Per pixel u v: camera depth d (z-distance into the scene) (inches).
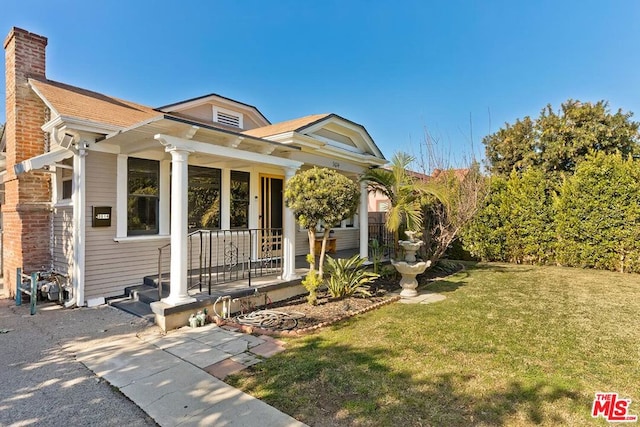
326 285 271.3
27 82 266.7
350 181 233.8
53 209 268.4
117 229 246.1
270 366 140.0
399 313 219.5
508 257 463.2
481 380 127.2
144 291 237.0
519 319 204.8
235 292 222.7
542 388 121.0
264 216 362.0
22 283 252.2
